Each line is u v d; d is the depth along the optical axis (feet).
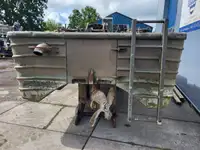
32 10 78.13
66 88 12.68
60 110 8.68
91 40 5.29
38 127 6.98
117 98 10.22
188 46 10.96
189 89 10.43
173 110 9.01
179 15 13.30
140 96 5.60
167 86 5.48
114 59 5.39
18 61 5.59
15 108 8.83
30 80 5.79
